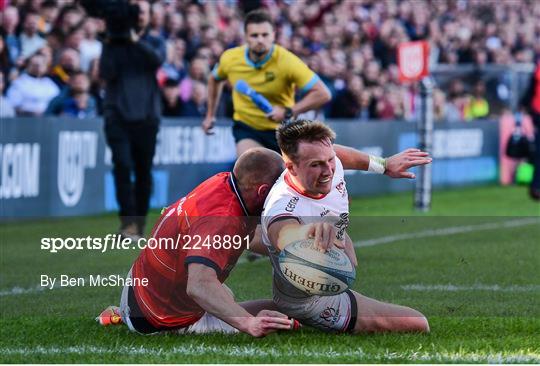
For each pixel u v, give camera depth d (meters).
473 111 64.94
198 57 47.34
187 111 46.19
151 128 33.81
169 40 49.03
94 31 45.16
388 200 48.97
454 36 79.25
